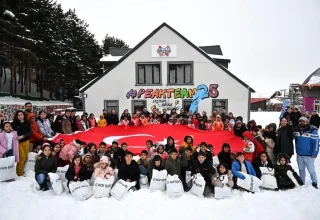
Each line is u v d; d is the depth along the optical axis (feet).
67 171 21.88
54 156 23.81
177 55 70.74
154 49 70.79
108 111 72.02
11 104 65.67
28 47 77.51
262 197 20.13
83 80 128.26
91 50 147.54
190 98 71.00
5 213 18.19
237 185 21.45
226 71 69.92
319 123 45.24
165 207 18.85
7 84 113.91
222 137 36.14
